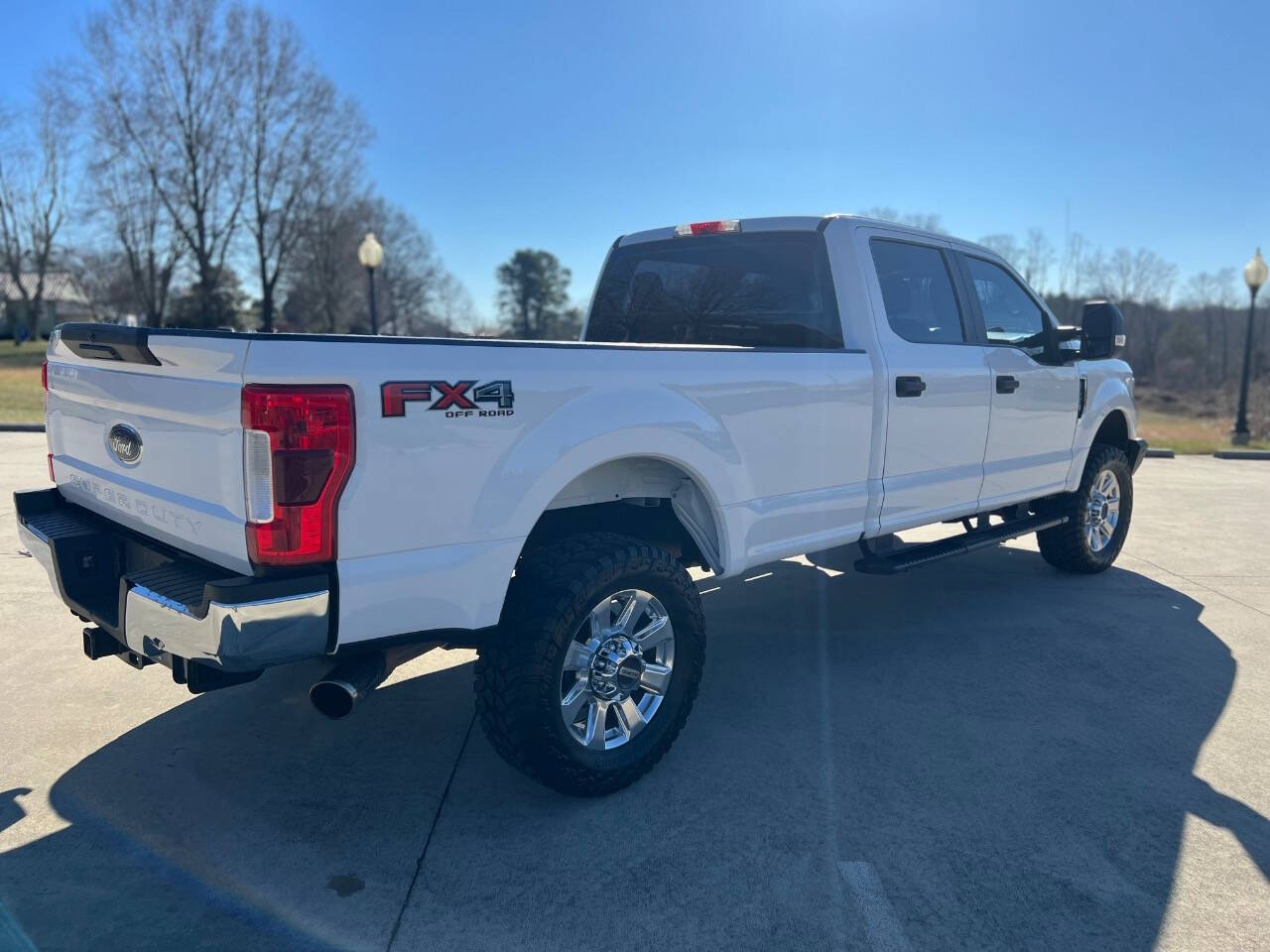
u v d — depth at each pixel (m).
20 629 4.84
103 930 2.51
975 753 3.63
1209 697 4.21
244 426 2.47
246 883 2.73
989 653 4.78
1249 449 15.15
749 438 3.70
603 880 2.78
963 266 5.04
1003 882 2.79
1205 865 2.89
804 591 5.96
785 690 4.26
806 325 4.46
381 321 62.97
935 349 4.66
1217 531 8.13
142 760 3.48
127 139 42.53
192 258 45.44
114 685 4.16
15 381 25.44
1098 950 2.50
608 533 3.35
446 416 2.75
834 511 4.16
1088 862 2.90
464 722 3.88
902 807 3.21
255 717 3.88
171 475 2.84
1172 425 23.41
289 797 3.23
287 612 2.49
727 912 2.63
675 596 3.38
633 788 3.33
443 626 2.81
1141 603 5.71
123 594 2.72
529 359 2.97
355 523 2.60
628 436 3.22
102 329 2.94
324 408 2.51
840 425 4.11
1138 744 3.73
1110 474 6.32
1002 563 6.77
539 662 2.97
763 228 4.58
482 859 2.88
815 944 2.50
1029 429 5.36
